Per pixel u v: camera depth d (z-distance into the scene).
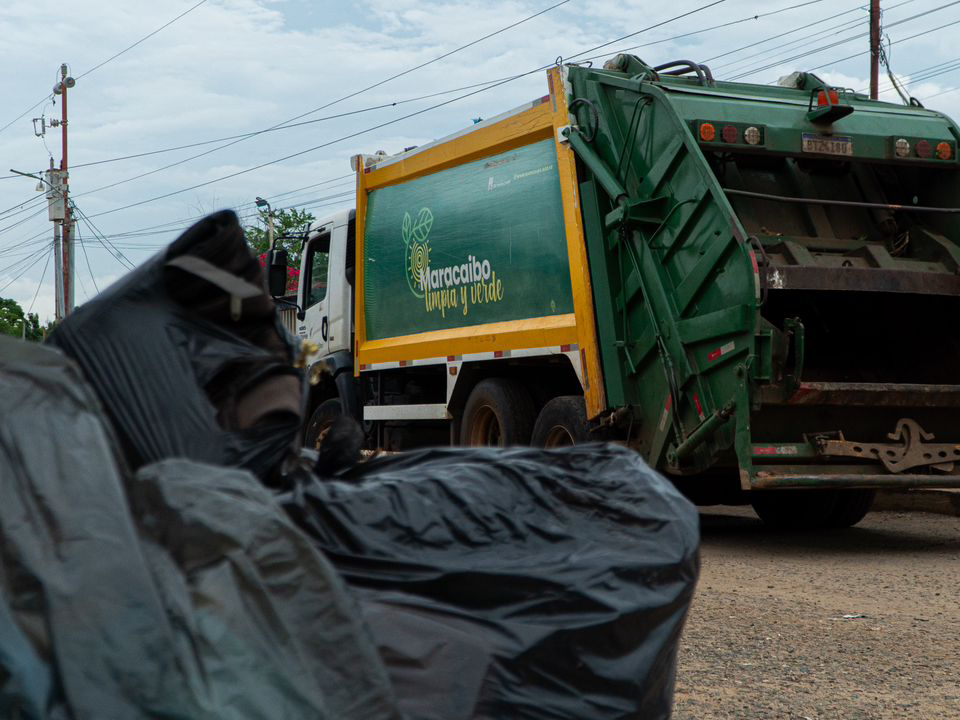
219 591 1.56
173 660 1.44
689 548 2.29
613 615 2.11
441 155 9.52
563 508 2.27
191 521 1.61
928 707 3.65
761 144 7.44
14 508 1.47
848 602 5.44
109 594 1.44
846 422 7.18
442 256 9.48
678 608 2.26
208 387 2.20
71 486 1.52
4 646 1.36
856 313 8.09
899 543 7.81
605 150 7.86
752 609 5.22
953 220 7.95
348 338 11.04
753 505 9.12
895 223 8.08
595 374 7.73
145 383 2.10
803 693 3.78
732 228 6.75
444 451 2.53
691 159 7.13
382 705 1.67
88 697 1.37
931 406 7.14
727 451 7.06
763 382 6.68
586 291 7.80
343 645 1.66
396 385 10.40
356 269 10.66
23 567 1.42
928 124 8.10
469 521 2.15
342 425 2.62
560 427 8.16
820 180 8.06
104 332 2.14
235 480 1.72
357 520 2.08
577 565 2.14
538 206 8.37
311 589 1.67
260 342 2.40
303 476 2.20
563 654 2.07
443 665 1.93
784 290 7.54
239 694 1.49
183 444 2.07
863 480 6.88
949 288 7.38
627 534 2.28
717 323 6.86
